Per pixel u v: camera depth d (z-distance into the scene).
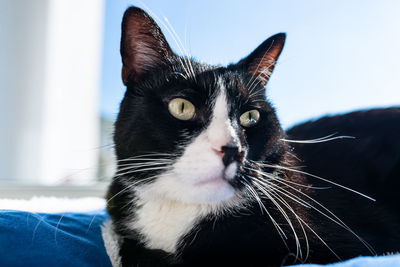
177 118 0.30
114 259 0.31
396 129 0.39
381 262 0.26
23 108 0.58
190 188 0.29
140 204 0.32
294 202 0.31
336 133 0.38
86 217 0.36
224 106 0.31
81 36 0.63
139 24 0.32
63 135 0.61
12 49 0.57
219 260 0.29
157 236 0.31
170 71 0.32
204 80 0.32
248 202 0.31
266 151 0.32
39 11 0.59
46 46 0.59
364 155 0.38
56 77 0.61
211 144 0.29
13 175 0.58
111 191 0.34
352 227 0.32
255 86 0.34
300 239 0.29
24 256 0.26
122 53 0.33
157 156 0.30
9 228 0.28
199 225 0.30
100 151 0.49
